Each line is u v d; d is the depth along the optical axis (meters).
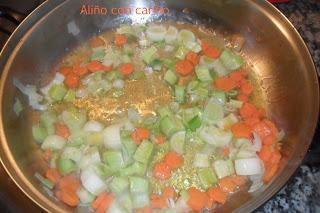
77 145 0.37
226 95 0.40
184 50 0.43
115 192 0.35
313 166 0.32
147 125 0.38
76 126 0.38
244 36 0.42
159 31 0.44
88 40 0.44
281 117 0.38
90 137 0.37
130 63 0.42
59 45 0.42
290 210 0.31
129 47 0.44
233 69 0.42
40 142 0.38
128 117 0.39
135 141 0.36
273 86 0.39
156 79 0.42
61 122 0.39
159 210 0.34
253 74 0.41
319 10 0.43
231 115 0.38
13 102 0.36
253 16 0.39
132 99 0.40
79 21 0.42
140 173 0.35
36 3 0.42
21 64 0.37
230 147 0.37
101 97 0.40
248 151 0.36
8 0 0.42
